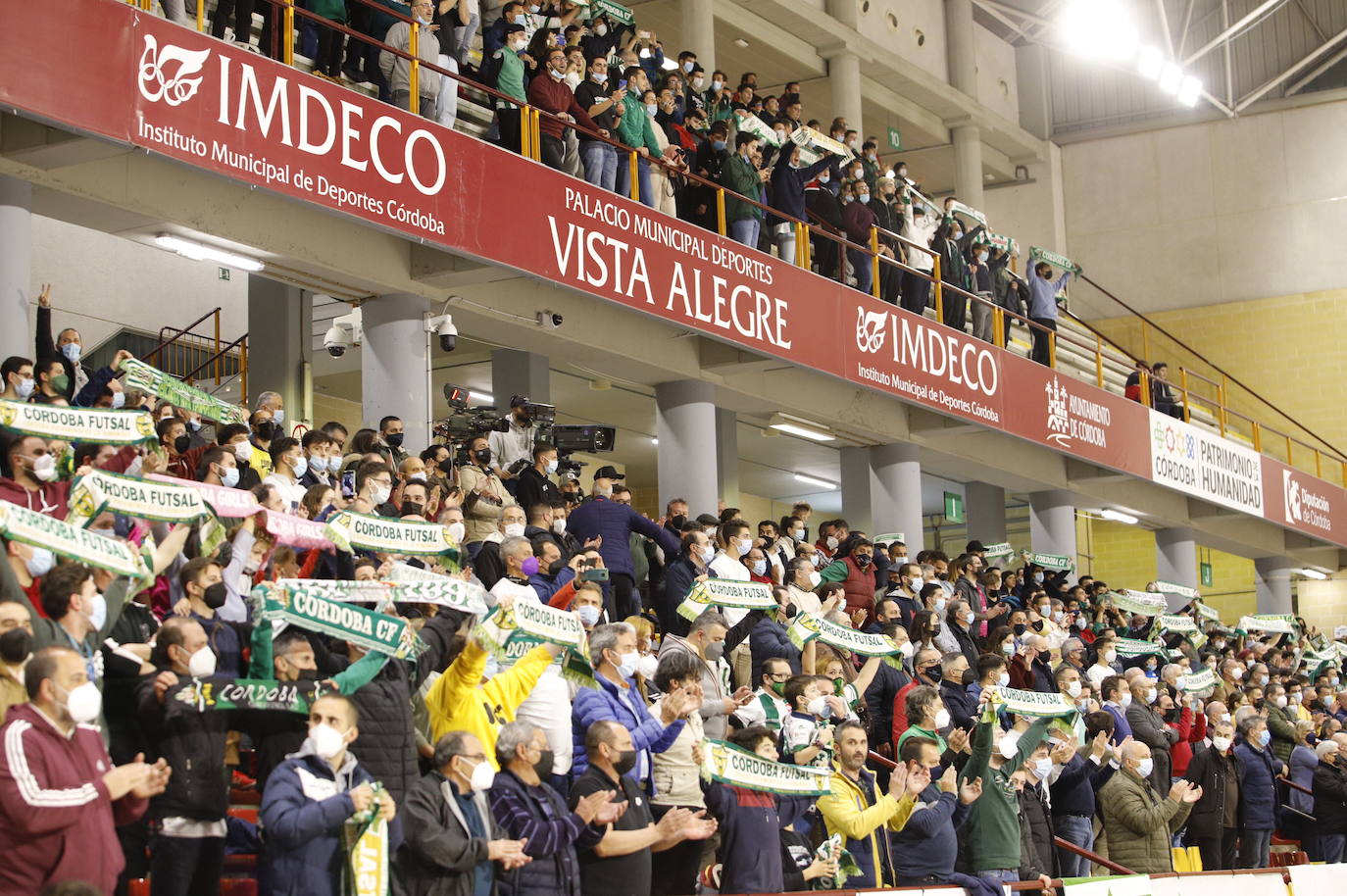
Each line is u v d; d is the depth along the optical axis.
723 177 18.88
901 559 18.23
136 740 7.65
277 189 12.99
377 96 15.67
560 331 17.03
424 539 9.45
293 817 7.04
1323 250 35.12
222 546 8.96
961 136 34.22
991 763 11.19
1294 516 31.09
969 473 24.98
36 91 11.41
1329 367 34.78
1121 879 11.71
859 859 10.06
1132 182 36.53
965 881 10.43
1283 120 35.59
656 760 9.38
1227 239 35.78
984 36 35.72
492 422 15.28
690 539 13.95
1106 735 12.51
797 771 9.27
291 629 8.14
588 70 17.88
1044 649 15.70
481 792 7.74
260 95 12.95
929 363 21.20
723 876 9.09
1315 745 17.05
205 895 7.57
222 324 22.64
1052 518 26.55
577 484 16.08
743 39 29.41
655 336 18.42
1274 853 16.55
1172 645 21.42
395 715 7.98
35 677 6.52
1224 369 35.50
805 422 22.05
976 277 23.66
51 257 20.67
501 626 8.48
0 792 6.38
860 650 12.30
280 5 13.74
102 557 7.74
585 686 9.11
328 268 14.52
